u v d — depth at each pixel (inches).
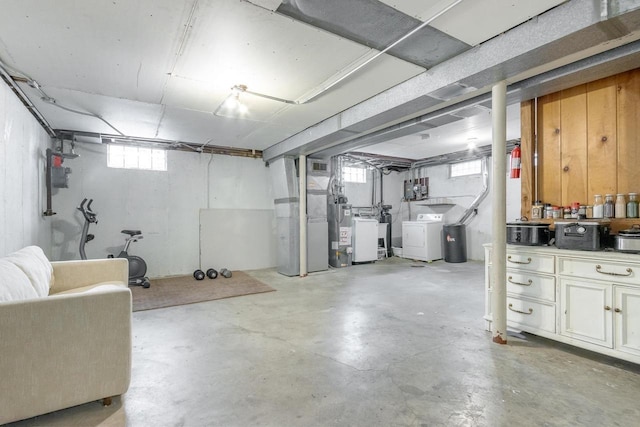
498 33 92.2
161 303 159.9
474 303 157.9
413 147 266.7
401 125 164.9
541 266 104.3
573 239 97.7
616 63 91.0
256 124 183.0
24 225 138.2
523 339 111.6
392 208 359.9
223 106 151.8
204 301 164.6
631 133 100.3
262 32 91.3
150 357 99.7
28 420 69.1
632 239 87.1
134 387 82.4
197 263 241.3
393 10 81.0
